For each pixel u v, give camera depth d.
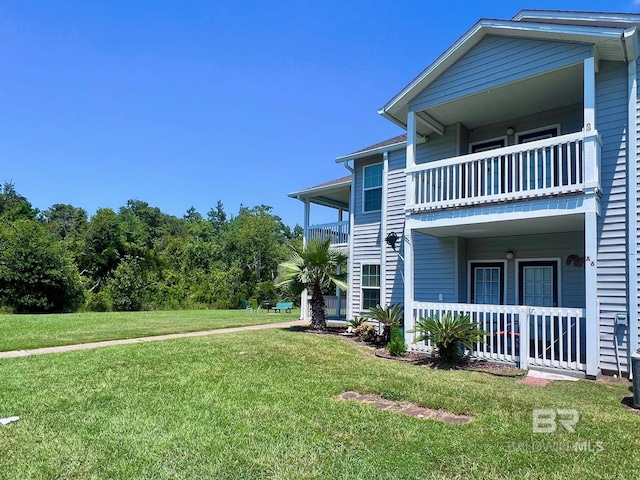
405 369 7.03
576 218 7.33
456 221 8.23
